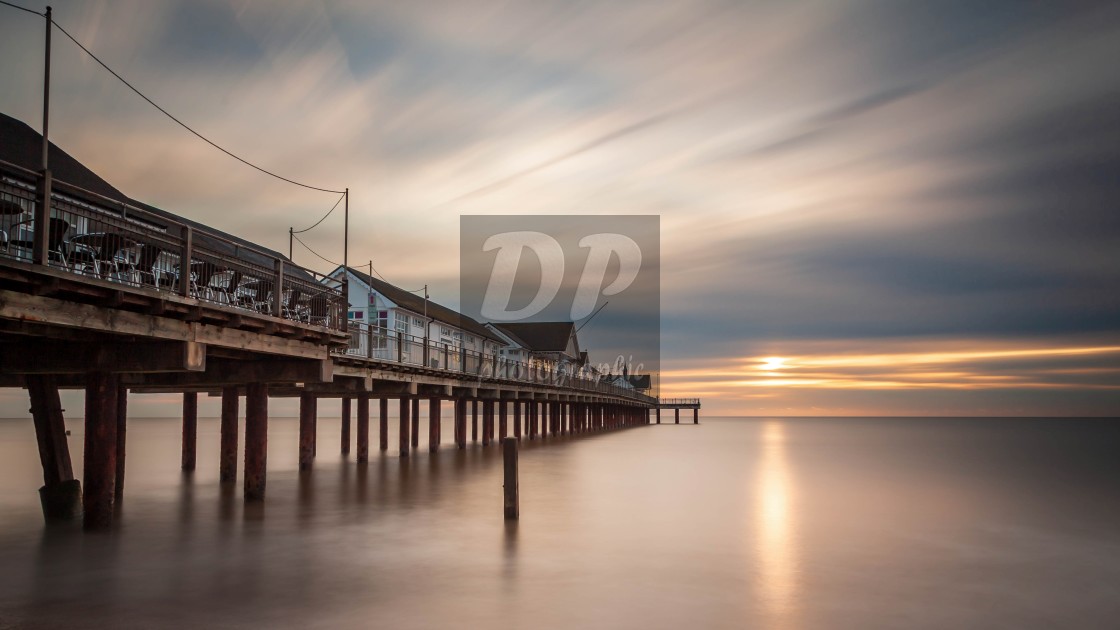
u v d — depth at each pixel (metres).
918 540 18.12
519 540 16.56
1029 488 30.16
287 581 12.84
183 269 13.90
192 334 14.61
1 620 10.64
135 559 14.13
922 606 12.61
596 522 19.16
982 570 15.23
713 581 13.66
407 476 28.45
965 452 56.16
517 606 11.80
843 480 31.86
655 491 26.00
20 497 22.58
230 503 20.78
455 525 18.11
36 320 11.48
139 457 40.09
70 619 10.70
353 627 10.63
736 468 36.69
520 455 41.22
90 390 15.23
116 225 13.15
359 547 15.55
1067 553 17.02
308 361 19.52
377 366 26.59
